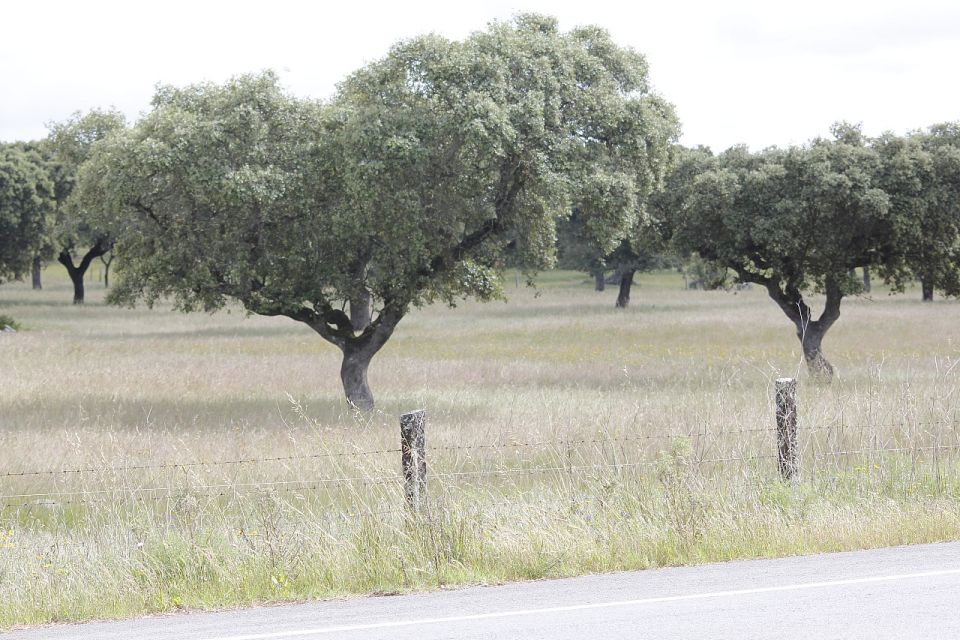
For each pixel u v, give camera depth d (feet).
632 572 68.03
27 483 109.60
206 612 62.23
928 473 91.45
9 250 549.54
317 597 64.90
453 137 168.14
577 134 174.09
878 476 90.74
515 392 203.82
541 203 183.62
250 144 176.96
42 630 58.90
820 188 217.36
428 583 67.10
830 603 56.49
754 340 349.61
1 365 252.62
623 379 232.32
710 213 236.43
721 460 92.84
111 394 199.41
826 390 148.87
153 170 170.71
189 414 172.45
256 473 108.88
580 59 176.24
